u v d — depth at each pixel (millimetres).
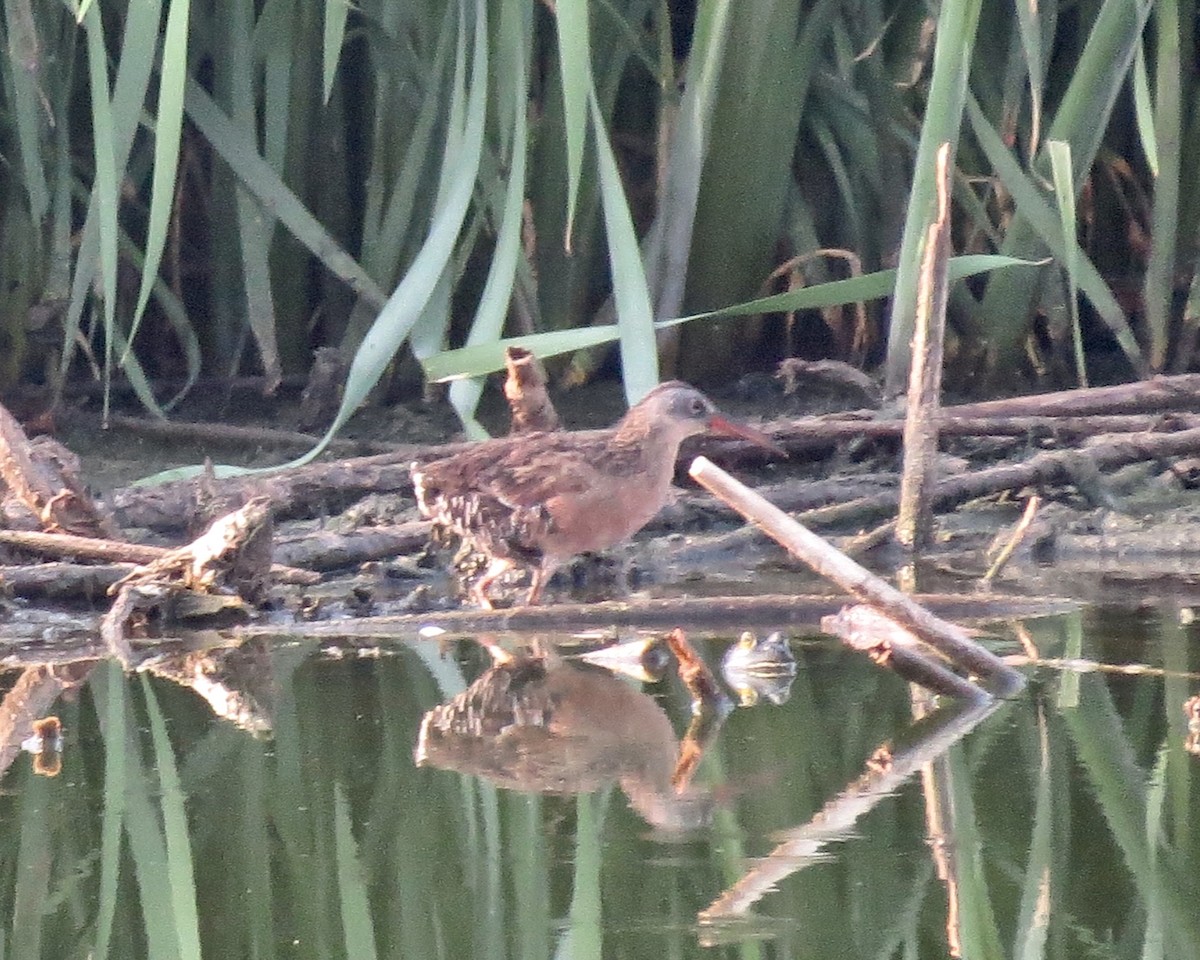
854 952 5426
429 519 10938
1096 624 9000
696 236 14000
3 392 14055
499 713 7848
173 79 10781
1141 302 14906
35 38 12359
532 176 14094
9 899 6137
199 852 6422
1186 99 14125
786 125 13859
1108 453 11523
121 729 7715
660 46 13922
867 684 8133
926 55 13555
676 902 5770
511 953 5551
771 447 10531
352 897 6027
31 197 12836
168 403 14484
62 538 10062
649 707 7910
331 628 9461
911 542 10836
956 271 11969
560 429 11484
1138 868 6012
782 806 6598
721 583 10383
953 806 6547
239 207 13609
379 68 13664
